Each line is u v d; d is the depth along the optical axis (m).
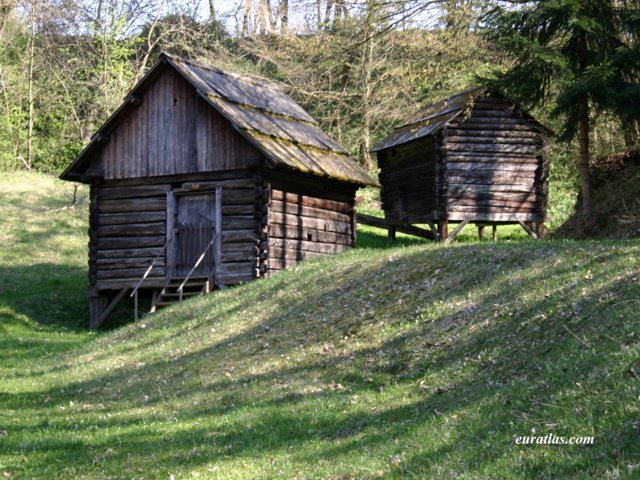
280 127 25.17
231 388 12.93
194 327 18.12
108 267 24.86
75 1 45.62
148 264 24.41
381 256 17.81
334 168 25.12
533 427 7.83
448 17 24.95
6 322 23.77
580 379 8.60
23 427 11.82
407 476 7.73
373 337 13.26
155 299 24.52
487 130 27.14
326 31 36.97
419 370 11.41
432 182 27.31
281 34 41.81
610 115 23.67
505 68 29.31
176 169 24.25
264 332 15.87
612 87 20.33
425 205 27.89
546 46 21.70
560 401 8.26
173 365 15.37
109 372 15.93
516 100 23.88
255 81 27.81
